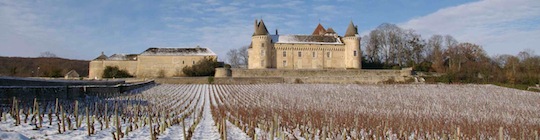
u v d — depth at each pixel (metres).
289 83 75.94
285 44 97.19
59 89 30.03
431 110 40.94
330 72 86.19
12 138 9.47
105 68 97.69
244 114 28.84
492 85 72.00
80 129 19.14
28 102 24.62
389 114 34.59
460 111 41.22
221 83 76.06
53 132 17.70
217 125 22.84
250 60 98.31
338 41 101.31
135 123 21.05
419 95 56.75
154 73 96.94
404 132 23.34
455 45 103.50
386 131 24.02
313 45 98.44
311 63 98.25
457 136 21.88
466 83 76.12
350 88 65.00
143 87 60.91
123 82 59.28
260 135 20.69
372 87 67.19
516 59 92.88
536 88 69.12
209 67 89.31
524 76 76.88
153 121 24.56
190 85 71.06
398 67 92.56
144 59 97.06
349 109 38.41
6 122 18.98
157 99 41.72
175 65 97.44
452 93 60.12
